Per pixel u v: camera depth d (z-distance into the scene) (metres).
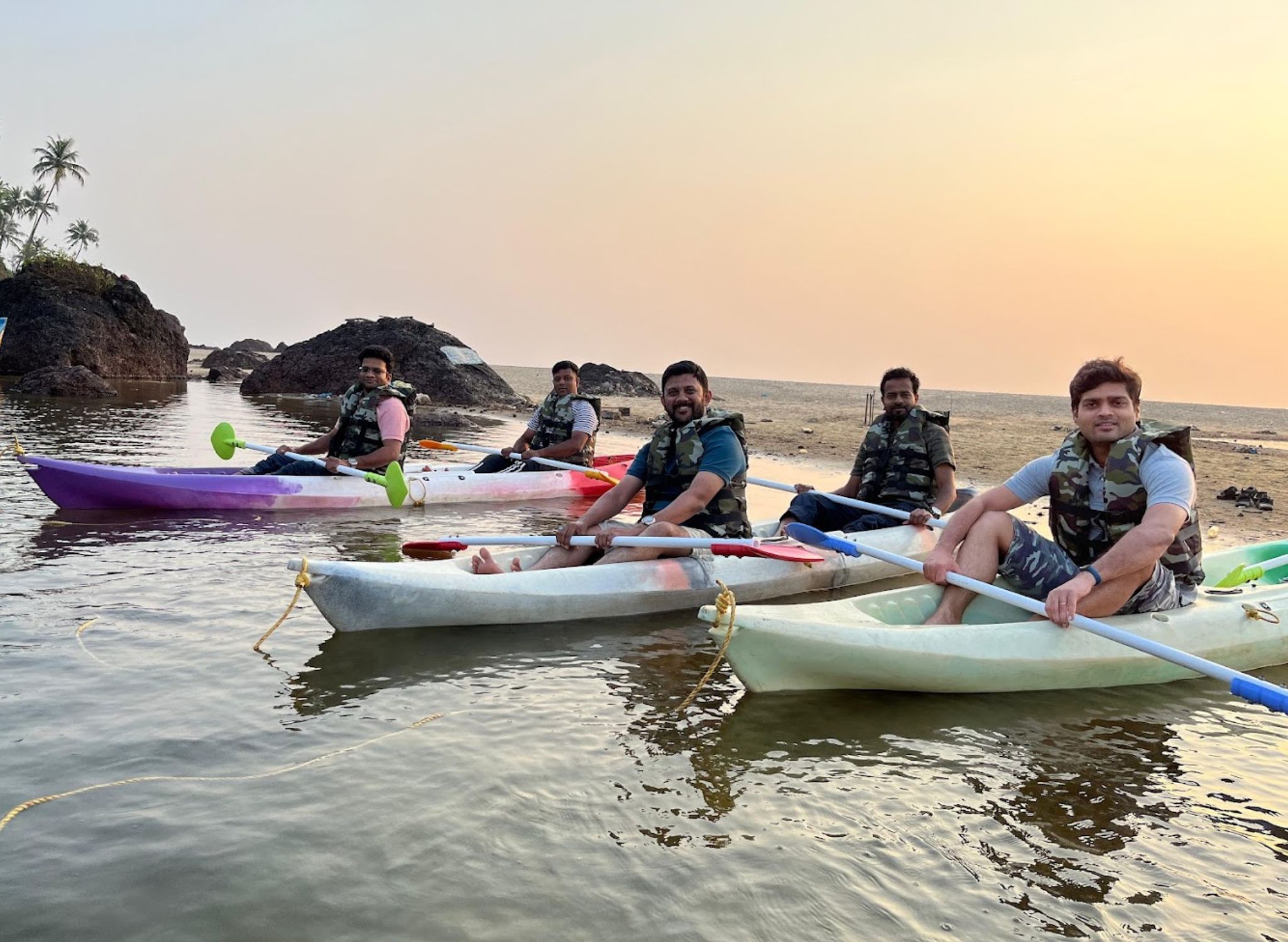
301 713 3.51
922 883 2.48
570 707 3.71
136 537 6.81
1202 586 5.12
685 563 5.49
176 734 3.26
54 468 7.57
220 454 9.17
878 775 3.20
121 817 2.65
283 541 6.89
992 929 2.29
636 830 2.70
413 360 32.38
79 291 31.67
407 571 4.72
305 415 22.30
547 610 5.02
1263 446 23.58
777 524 7.24
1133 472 4.25
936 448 6.87
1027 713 3.90
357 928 2.17
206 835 2.56
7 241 65.38
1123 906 2.40
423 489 9.25
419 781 2.95
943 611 4.45
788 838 2.69
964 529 4.50
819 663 3.94
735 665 3.88
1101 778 3.24
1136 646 3.68
